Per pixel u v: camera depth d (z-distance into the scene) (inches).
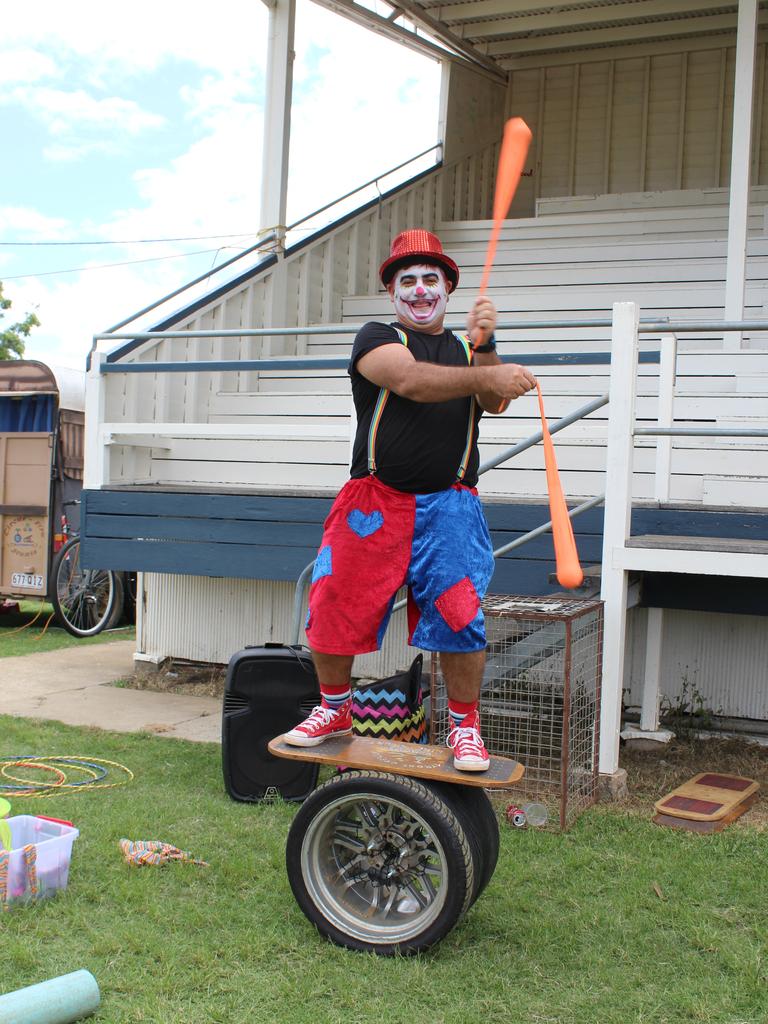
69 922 133.0
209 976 119.6
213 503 252.2
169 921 134.0
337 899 131.3
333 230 389.4
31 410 398.3
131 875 147.9
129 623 424.5
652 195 447.8
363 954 126.7
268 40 358.3
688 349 306.2
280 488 270.2
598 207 457.7
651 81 492.4
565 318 346.9
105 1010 111.6
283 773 184.7
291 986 117.9
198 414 318.3
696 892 145.9
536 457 254.7
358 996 116.4
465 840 124.1
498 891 146.1
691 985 120.0
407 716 185.0
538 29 449.1
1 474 398.0
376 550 122.1
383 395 119.7
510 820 173.3
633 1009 114.9
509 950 128.6
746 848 164.6
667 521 211.0
